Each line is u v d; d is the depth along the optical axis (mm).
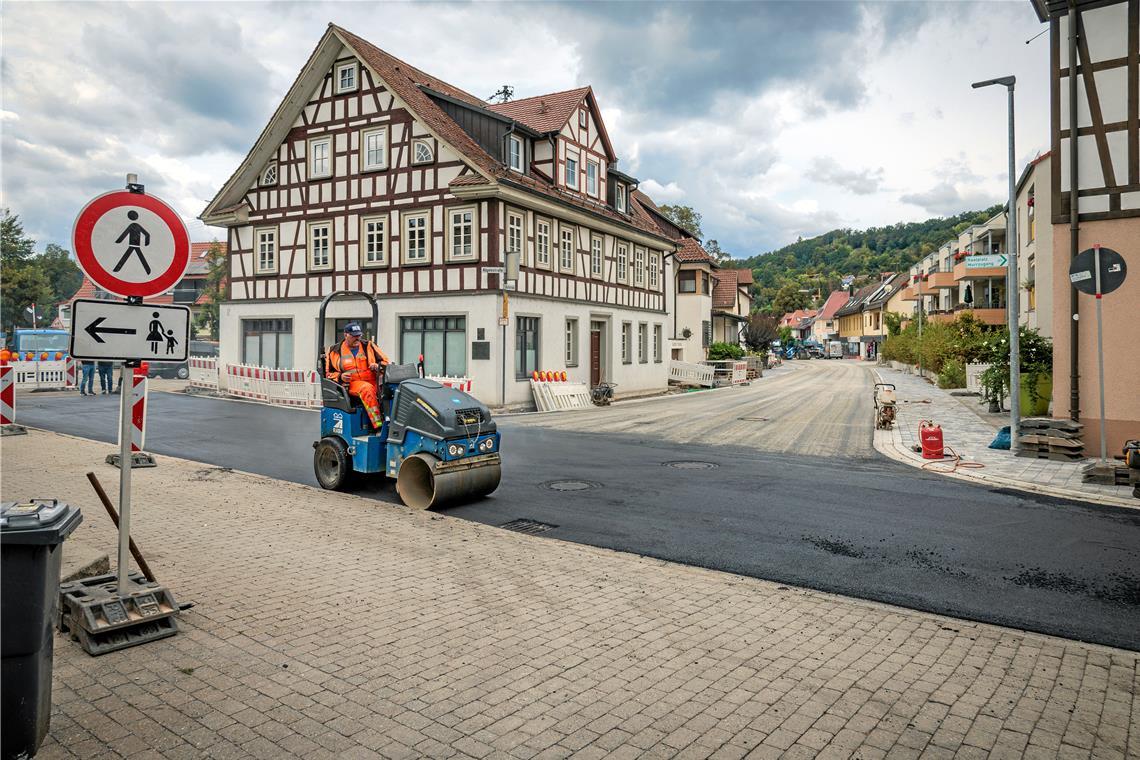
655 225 34156
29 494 8453
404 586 5621
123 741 3316
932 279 49594
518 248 22656
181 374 35531
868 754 3326
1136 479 9125
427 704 3723
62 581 5008
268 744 3316
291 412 19281
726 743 3395
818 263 188625
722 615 5141
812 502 8914
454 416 8328
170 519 7520
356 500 8766
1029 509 8547
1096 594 5684
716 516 8203
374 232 23891
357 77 24109
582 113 26688
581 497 9156
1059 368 11812
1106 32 11227
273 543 6734
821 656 4445
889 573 6199
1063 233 11633
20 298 48469
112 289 4531
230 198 26891
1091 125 11328
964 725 3611
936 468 11211
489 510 8430
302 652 4344
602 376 28234
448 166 22328
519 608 5191
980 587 5848
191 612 4957
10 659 3025
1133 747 3426
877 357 84125
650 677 4094
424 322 22891
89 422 16141
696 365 36719
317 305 25047
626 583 5820
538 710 3678
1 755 3012
